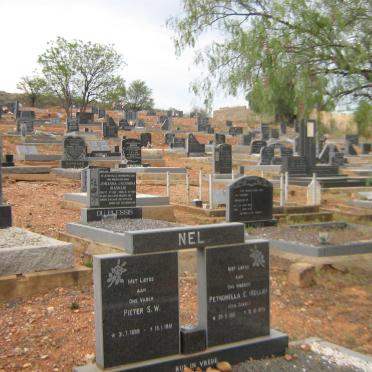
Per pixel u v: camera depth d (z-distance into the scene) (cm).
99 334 519
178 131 5278
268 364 570
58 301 794
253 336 595
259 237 1143
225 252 579
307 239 1123
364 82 966
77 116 5084
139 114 6994
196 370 548
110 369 515
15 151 3142
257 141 3709
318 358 590
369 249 1053
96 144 3394
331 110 984
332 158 3130
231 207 1267
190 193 1989
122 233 1020
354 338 722
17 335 672
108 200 1298
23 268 837
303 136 2452
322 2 958
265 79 1012
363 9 941
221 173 2486
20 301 795
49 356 617
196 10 1067
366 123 957
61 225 1350
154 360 536
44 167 2295
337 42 941
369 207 1766
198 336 557
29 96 7156
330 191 2144
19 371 582
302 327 750
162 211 1482
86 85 5288
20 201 1658
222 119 7369
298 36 965
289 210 1576
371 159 3553
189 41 1082
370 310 829
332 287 934
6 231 1004
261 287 600
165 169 2425
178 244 551
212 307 571
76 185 2089
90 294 830
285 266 1022
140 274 531
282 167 2430
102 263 513
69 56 5162
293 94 1000
